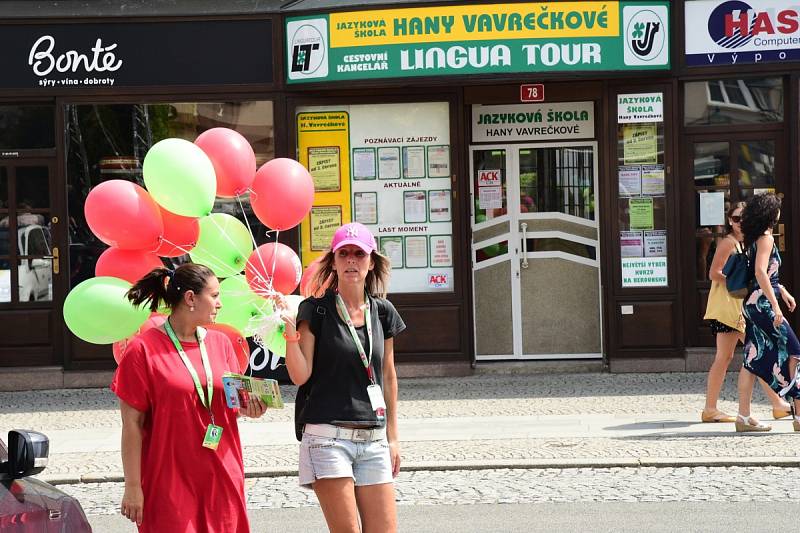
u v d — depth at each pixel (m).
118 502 12.26
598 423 15.20
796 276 18.44
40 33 18.67
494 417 15.86
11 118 19.00
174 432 7.40
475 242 19.59
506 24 18.17
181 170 8.67
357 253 8.02
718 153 18.75
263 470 13.22
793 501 11.25
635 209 18.67
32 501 6.32
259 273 9.17
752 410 15.79
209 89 18.70
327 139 18.91
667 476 12.48
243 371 9.09
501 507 11.44
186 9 18.62
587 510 11.19
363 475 7.95
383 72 18.31
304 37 18.48
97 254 18.94
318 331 7.96
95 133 18.84
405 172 18.92
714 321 14.86
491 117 19.47
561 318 19.56
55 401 18.00
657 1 18.34
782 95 18.59
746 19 18.41
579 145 19.41
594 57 18.23
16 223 19.02
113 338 8.62
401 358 18.91
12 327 18.97
